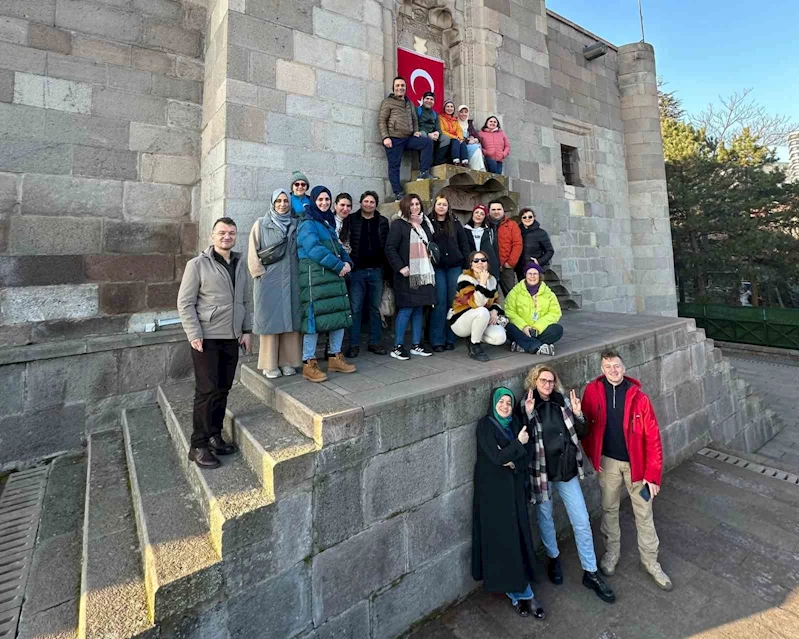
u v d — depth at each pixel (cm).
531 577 296
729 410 645
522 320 426
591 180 1014
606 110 1066
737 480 481
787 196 1468
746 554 350
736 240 1492
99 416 413
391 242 398
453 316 410
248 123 457
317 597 244
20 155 418
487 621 291
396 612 277
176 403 382
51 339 429
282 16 483
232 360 283
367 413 265
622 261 1060
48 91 433
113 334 458
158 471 296
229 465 265
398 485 279
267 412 309
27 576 249
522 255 617
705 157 1653
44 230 428
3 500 328
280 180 475
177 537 224
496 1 755
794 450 685
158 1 499
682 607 295
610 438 328
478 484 311
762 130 2186
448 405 307
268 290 324
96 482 317
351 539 258
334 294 345
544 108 824
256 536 221
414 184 549
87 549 240
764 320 1373
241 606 216
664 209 1091
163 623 193
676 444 537
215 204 461
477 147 625
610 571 330
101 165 460
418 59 684
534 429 315
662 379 525
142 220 482
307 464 239
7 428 373
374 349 438
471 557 316
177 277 500
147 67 490
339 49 525
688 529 388
